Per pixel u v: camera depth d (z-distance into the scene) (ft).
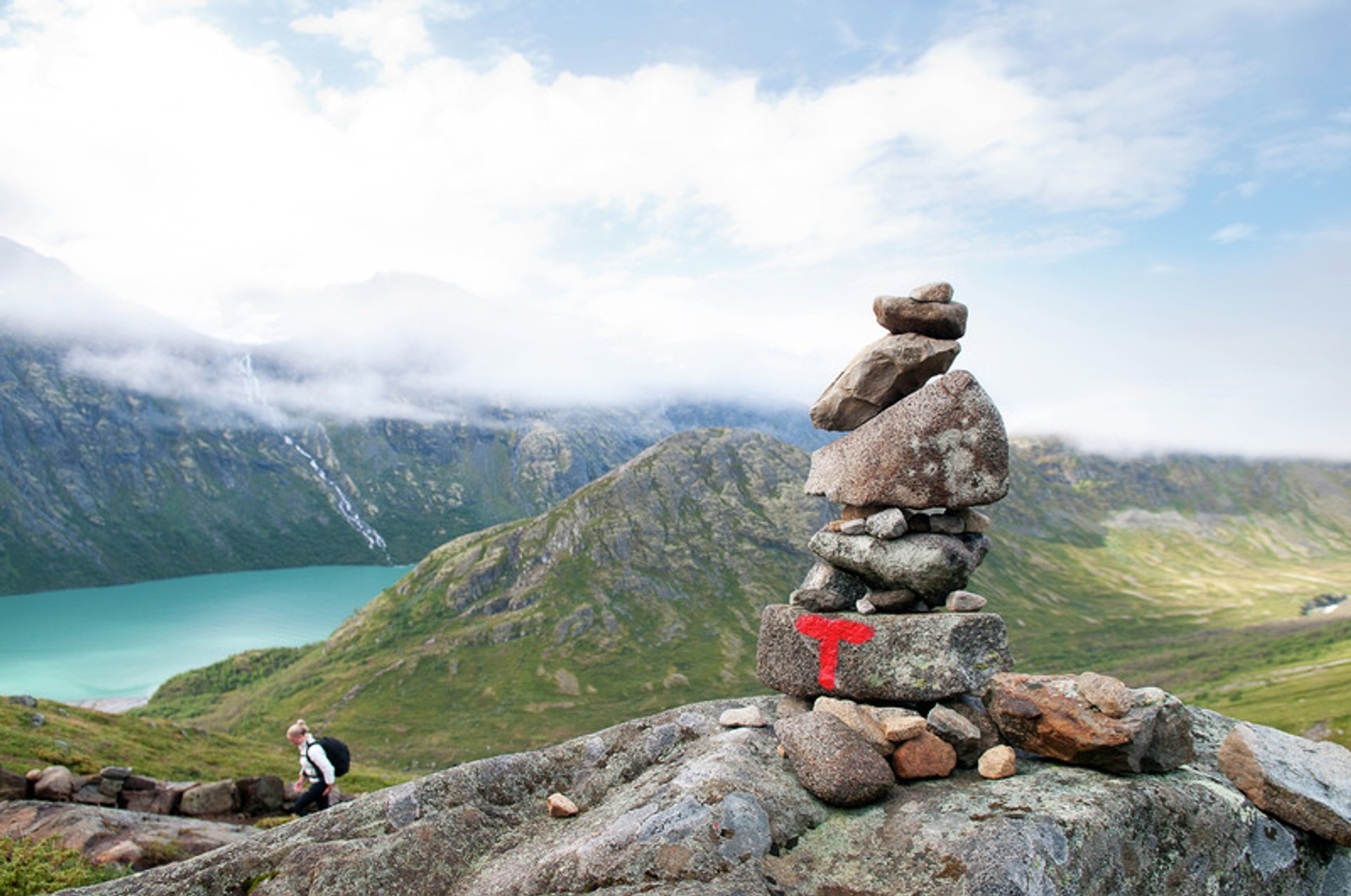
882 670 35.78
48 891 53.62
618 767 36.24
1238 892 29.96
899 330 39.63
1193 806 29.60
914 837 26.43
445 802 33.68
